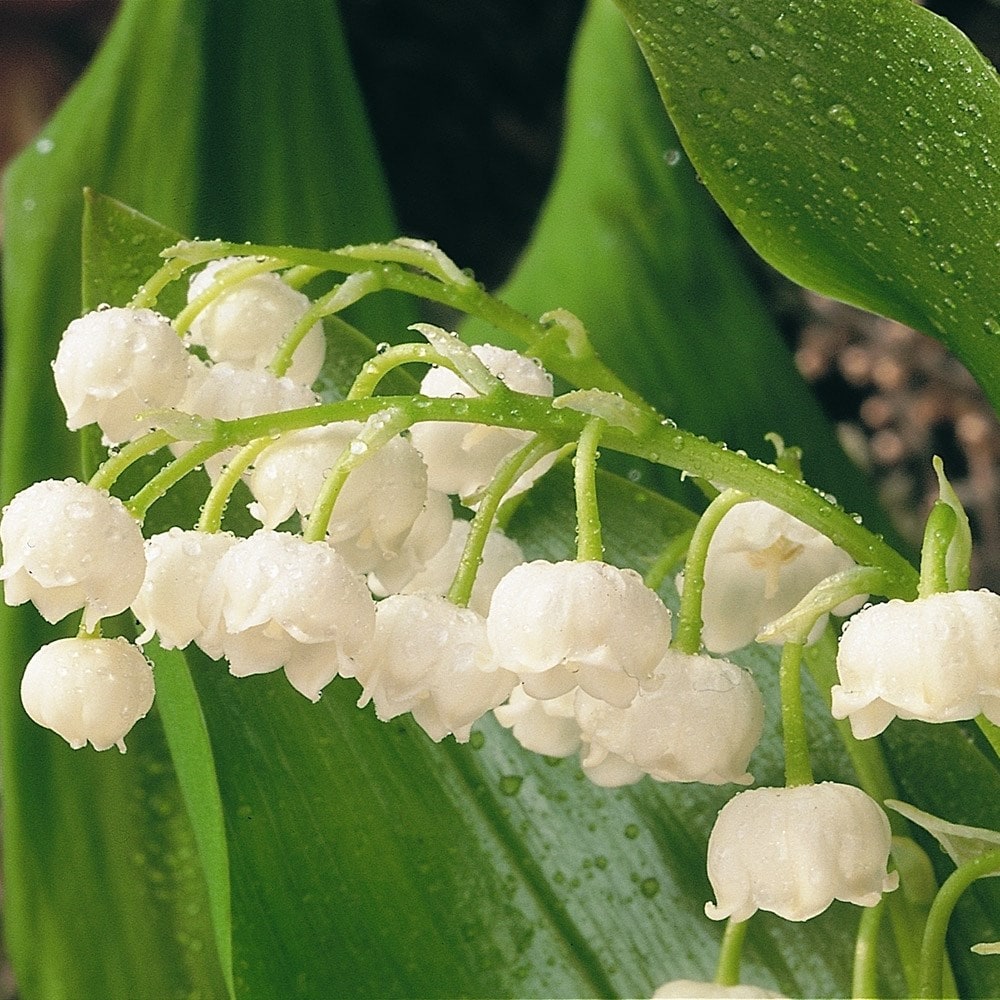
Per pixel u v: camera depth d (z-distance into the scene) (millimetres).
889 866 147
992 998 148
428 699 125
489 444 136
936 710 118
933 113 129
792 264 141
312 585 120
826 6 129
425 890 154
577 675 120
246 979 147
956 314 136
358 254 137
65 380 130
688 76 133
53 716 125
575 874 156
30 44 373
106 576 121
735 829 127
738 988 137
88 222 150
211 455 124
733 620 144
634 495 157
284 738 153
